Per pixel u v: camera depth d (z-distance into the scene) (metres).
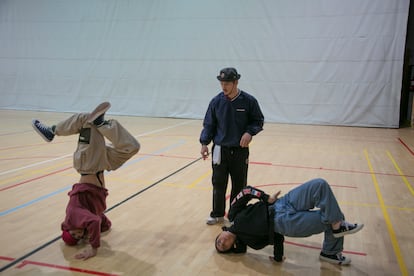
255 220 2.62
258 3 10.48
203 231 3.21
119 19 11.85
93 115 2.74
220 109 3.20
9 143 7.31
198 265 2.60
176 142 7.56
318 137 8.30
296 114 10.59
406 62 11.03
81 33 12.30
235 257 2.74
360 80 9.95
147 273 2.48
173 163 5.72
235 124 3.19
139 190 4.34
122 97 12.22
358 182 4.75
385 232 3.19
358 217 3.54
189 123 10.55
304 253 2.81
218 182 3.30
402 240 3.04
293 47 10.34
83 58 12.41
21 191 4.25
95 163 2.81
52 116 11.65
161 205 3.84
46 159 5.92
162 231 3.19
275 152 6.61
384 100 9.87
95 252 2.71
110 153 2.88
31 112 12.77
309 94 10.41
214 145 3.28
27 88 13.21
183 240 3.02
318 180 2.53
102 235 3.09
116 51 12.04
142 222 3.38
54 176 4.89
